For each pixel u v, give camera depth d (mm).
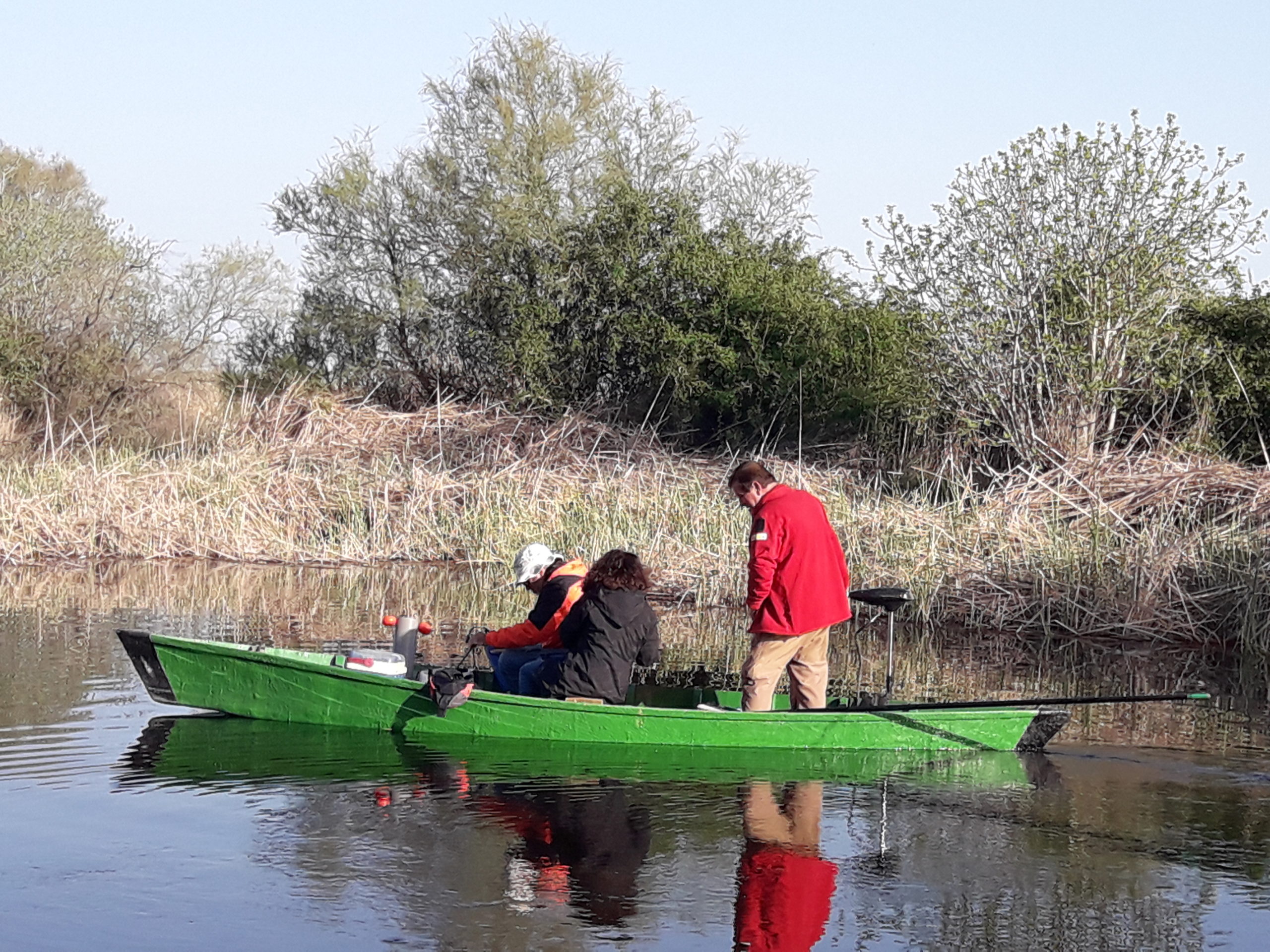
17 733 8344
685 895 5711
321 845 6258
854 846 6410
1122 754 8344
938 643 12719
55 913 5391
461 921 5375
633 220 24125
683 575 15578
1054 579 13812
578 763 7898
